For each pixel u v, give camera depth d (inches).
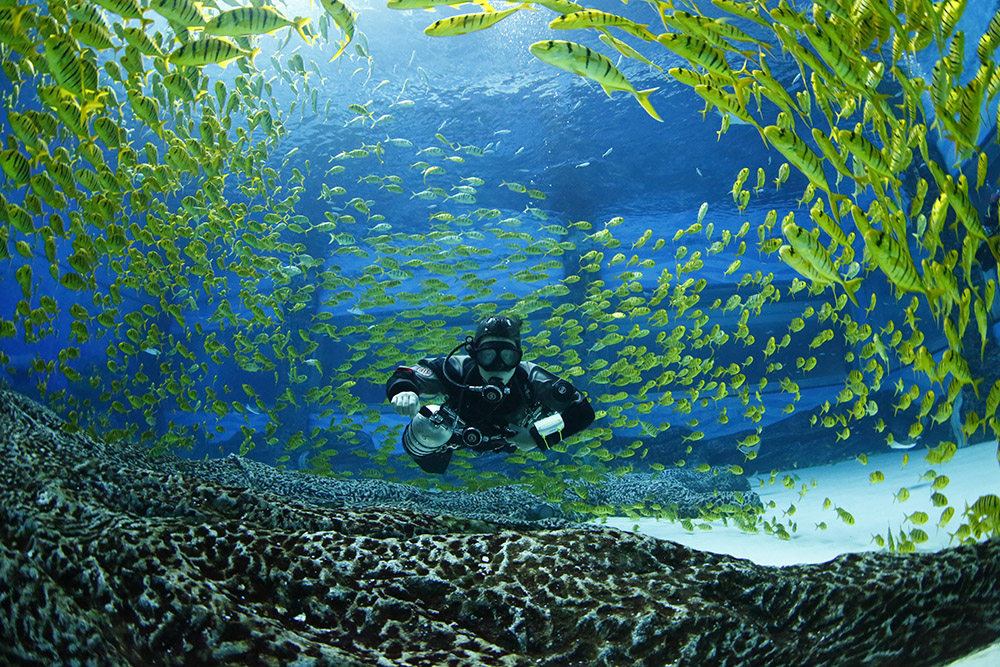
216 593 80.3
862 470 518.6
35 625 69.7
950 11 96.4
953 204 94.1
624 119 708.0
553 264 386.9
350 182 769.6
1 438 158.7
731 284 954.1
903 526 226.2
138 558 84.2
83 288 238.5
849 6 106.0
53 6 174.6
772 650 88.3
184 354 320.5
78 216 246.2
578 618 89.7
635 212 875.4
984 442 443.5
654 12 608.7
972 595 92.9
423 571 96.0
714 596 95.3
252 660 73.3
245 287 336.8
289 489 281.3
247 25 131.5
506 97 701.9
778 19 101.3
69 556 83.9
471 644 85.7
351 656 77.0
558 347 345.1
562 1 102.5
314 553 96.2
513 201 821.9
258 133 690.8
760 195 842.2
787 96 109.9
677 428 708.0
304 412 786.8
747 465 687.7
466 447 142.3
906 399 173.0
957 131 95.2
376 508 139.3
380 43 656.4
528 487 335.9
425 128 721.6
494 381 137.9
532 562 98.8
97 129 199.3
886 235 82.7
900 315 722.2
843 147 102.7
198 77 223.1
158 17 547.5
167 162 231.5
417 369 143.6
